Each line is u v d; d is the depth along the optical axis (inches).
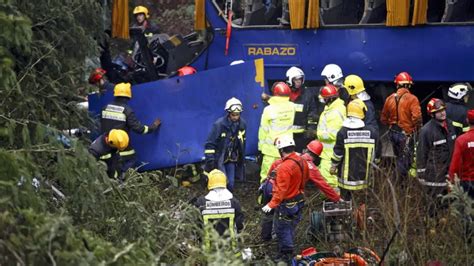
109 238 792.9
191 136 1216.2
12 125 715.4
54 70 867.4
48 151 734.5
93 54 924.0
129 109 1162.6
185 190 1168.2
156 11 1948.8
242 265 624.1
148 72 1347.2
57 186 823.7
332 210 952.9
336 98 1130.0
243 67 1203.9
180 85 1214.3
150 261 650.2
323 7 1307.8
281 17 1349.7
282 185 941.2
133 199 865.5
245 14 1334.9
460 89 1127.0
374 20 1283.2
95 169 732.7
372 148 1031.6
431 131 1016.2
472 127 973.2
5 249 583.5
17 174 644.7
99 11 941.2
